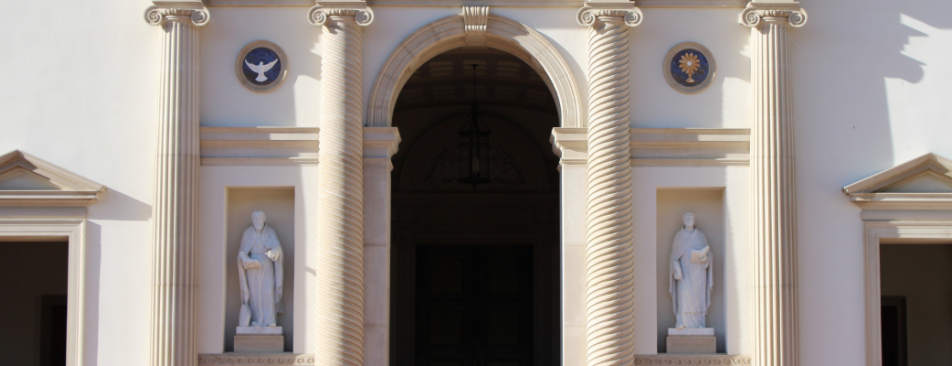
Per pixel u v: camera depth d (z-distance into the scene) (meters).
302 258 14.06
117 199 14.21
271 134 14.17
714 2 14.55
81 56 14.62
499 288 22.27
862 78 14.58
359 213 13.86
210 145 14.22
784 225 13.87
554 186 22.23
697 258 14.06
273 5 14.55
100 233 14.13
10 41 14.70
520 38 14.54
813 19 14.66
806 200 14.25
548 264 22.03
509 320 22.16
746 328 14.04
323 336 13.52
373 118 14.34
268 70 14.44
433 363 21.92
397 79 14.47
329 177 13.78
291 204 14.45
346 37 14.09
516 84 20.95
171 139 14.01
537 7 14.59
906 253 18.31
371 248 14.07
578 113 14.37
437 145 22.50
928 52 14.65
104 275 14.05
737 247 14.16
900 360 18.22
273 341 13.98
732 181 14.27
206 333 13.91
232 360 13.84
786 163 14.01
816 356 13.95
